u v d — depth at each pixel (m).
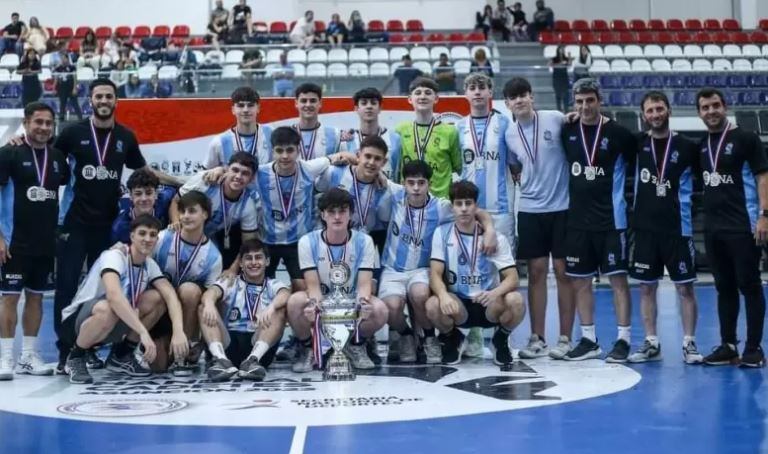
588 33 20.56
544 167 5.95
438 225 5.81
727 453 3.26
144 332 4.95
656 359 5.78
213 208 5.66
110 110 5.64
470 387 4.77
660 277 5.75
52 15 20.48
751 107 14.39
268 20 21.12
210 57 14.52
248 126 5.92
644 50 18.81
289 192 5.75
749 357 5.38
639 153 5.69
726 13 22.28
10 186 5.37
